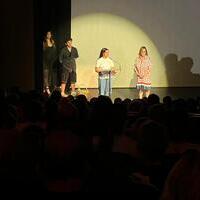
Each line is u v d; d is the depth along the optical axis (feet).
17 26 30.19
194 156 5.54
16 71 30.32
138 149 7.34
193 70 40.70
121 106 12.85
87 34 39.65
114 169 6.83
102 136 7.98
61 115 11.68
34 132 8.18
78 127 11.01
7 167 7.04
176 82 40.70
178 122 10.43
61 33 38.73
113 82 40.27
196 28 40.40
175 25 40.27
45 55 36.35
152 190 6.25
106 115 11.10
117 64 40.22
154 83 40.60
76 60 39.78
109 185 6.43
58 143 6.86
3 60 30.14
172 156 8.55
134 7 40.01
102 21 39.78
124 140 9.39
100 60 34.63
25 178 6.86
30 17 30.45
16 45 30.25
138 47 40.27
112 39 40.04
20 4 30.14
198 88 40.09
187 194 5.33
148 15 40.11
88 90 38.73
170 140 10.36
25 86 30.48
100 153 7.21
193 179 5.37
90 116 11.65
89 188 6.54
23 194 6.65
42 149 7.58
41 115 13.14
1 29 30.01
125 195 6.26
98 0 39.60
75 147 6.86
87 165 7.46
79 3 39.27
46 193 6.69
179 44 40.42
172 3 40.09
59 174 6.71
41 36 35.63
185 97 35.63
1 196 6.61
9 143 7.77
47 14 37.99
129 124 11.43
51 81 36.99
